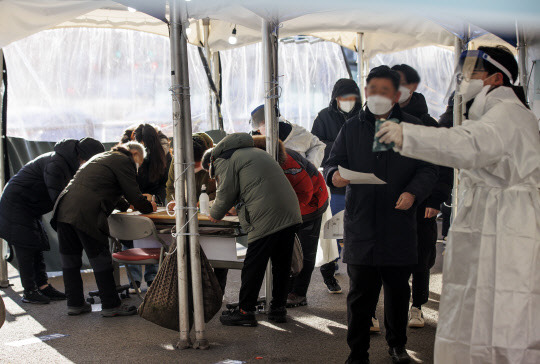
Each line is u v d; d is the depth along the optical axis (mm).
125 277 6281
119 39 7703
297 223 4184
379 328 4266
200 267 3973
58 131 7543
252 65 8367
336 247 5398
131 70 7781
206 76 7246
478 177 2230
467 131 2051
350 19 6480
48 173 4863
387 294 3461
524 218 2152
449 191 3984
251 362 3709
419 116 3766
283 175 4207
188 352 3908
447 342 2229
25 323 4652
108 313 4777
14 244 5160
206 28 7117
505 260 2137
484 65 2266
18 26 5078
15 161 6199
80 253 4863
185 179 3904
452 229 2281
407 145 1998
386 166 3213
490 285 2154
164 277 4020
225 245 4492
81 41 7566
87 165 4688
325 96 8578
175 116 3826
